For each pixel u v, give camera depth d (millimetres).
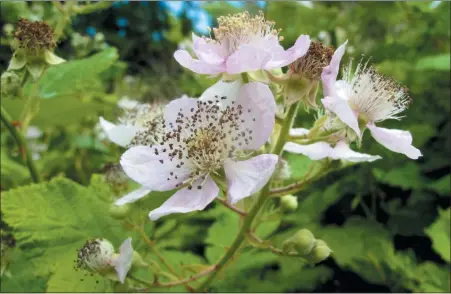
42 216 117
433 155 188
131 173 90
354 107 98
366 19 230
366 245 156
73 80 140
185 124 95
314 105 91
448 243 145
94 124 215
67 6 148
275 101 96
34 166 143
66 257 117
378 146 173
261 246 101
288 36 229
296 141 94
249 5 245
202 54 89
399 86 102
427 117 194
